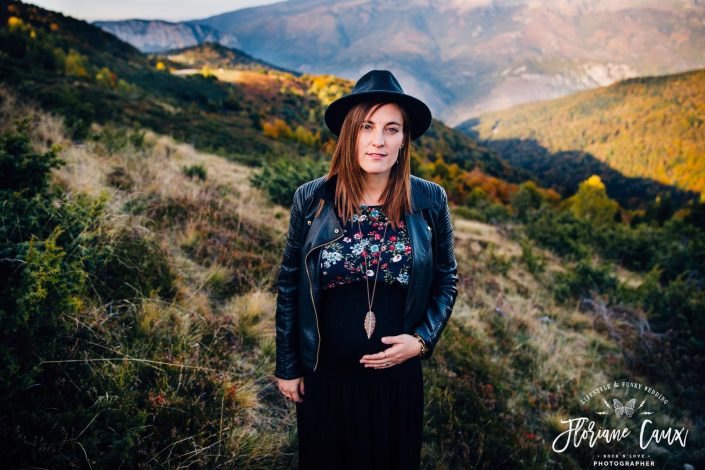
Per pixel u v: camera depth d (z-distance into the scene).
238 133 47.44
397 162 1.51
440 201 1.60
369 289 1.47
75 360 1.86
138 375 2.10
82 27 147.25
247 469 1.91
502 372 3.79
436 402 2.87
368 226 1.47
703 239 15.24
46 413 1.58
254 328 2.90
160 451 1.73
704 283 9.98
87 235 2.44
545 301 6.68
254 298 3.20
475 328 4.50
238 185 7.47
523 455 2.74
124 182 4.36
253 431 2.13
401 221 1.48
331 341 1.51
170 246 3.54
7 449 1.41
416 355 1.52
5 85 8.27
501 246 11.10
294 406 2.49
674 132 169.12
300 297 1.52
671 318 5.86
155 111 38.50
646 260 13.68
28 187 2.51
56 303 1.81
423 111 1.44
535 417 3.40
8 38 53.22
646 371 4.68
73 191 3.25
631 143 175.00
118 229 3.03
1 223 2.06
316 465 1.58
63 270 2.02
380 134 1.38
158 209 4.17
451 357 3.56
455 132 162.62
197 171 6.61
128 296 2.62
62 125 5.90
